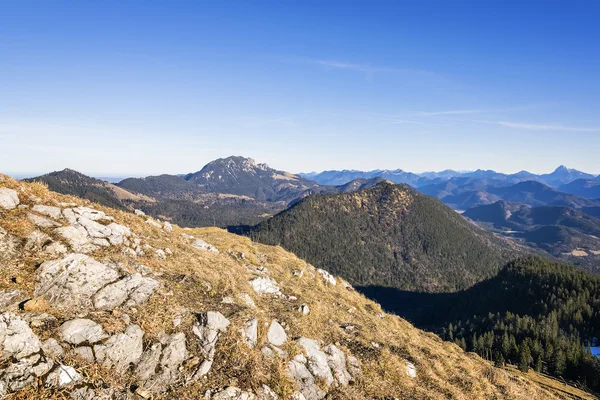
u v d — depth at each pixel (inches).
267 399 365.4
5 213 449.4
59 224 485.4
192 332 390.0
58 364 283.3
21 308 323.3
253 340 430.0
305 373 446.3
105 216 616.4
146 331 364.8
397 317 1013.8
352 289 1110.4
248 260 909.8
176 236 784.9
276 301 662.5
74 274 387.5
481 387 637.3
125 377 317.7
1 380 251.9
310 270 1053.8
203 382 343.9
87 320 336.8
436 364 651.5
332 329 629.0
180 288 488.1
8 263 370.9
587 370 2615.7
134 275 446.0
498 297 6628.9
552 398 749.9
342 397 443.8
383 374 537.6
